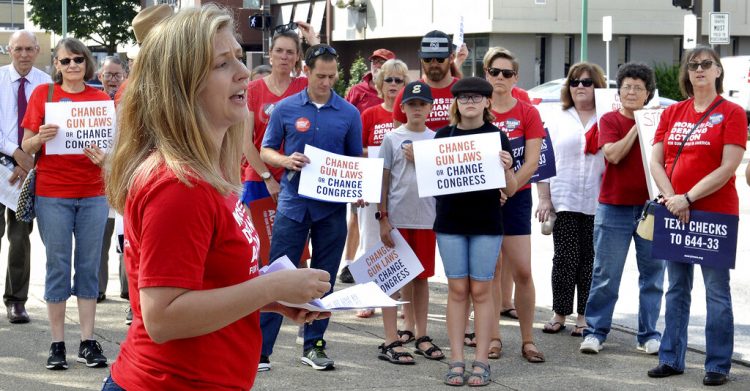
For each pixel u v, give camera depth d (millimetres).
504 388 6043
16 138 7430
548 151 7336
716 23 20125
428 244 6859
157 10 3715
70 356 6590
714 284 6094
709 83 5977
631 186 6754
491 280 6152
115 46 51000
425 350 6789
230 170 2826
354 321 7930
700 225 6008
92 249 6402
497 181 6016
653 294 6906
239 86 2627
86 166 6320
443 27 33500
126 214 2574
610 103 7035
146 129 2596
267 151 6492
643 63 6820
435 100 7348
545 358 6773
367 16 36781
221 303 2480
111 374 2703
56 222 6289
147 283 2443
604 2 33250
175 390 2590
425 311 6883
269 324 6281
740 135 5875
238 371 2682
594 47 33719
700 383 6156
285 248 6418
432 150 6070
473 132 6188
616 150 6703
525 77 32906
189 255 2457
